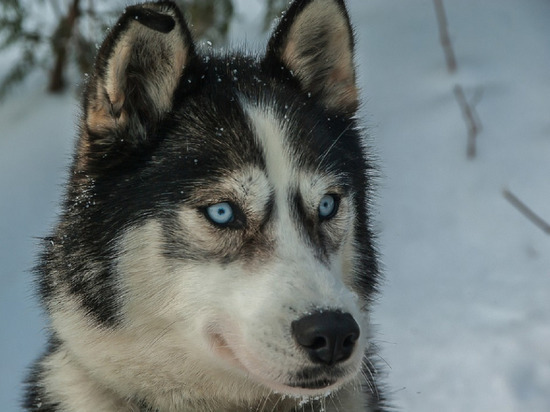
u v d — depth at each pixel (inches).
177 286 233.3
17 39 523.5
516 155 478.3
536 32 555.8
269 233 232.4
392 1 599.2
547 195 455.2
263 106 248.2
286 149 239.9
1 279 432.5
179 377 238.5
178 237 233.6
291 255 228.1
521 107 504.4
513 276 422.6
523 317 402.0
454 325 402.3
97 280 237.8
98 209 241.8
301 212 238.4
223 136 239.5
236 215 233.0
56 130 511.2
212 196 233.5
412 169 481.4
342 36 268.8
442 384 373.7
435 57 543.5
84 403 243.6
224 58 267.1
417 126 502.6
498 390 367.9
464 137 492.7
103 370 240.2
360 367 228.1
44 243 258.7
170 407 242.4
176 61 245.6
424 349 392.2
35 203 462.6
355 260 257.6
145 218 236.2
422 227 452.1
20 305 419.5
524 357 381.4
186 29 245.6
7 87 540.7
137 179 240.2
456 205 459.8
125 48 236.7
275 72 265.9
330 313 213.0
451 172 476.1
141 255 236.1
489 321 401.7
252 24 544.4
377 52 553.6
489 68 530.6
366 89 527.2
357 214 261.9
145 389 240.5
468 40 553.0
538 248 433.1
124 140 242.8
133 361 238.2
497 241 439.2
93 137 244.2
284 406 249.6
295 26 263.3
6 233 454.0
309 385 216.8
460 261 433.7
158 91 245.6
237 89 252.5
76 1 512.1
